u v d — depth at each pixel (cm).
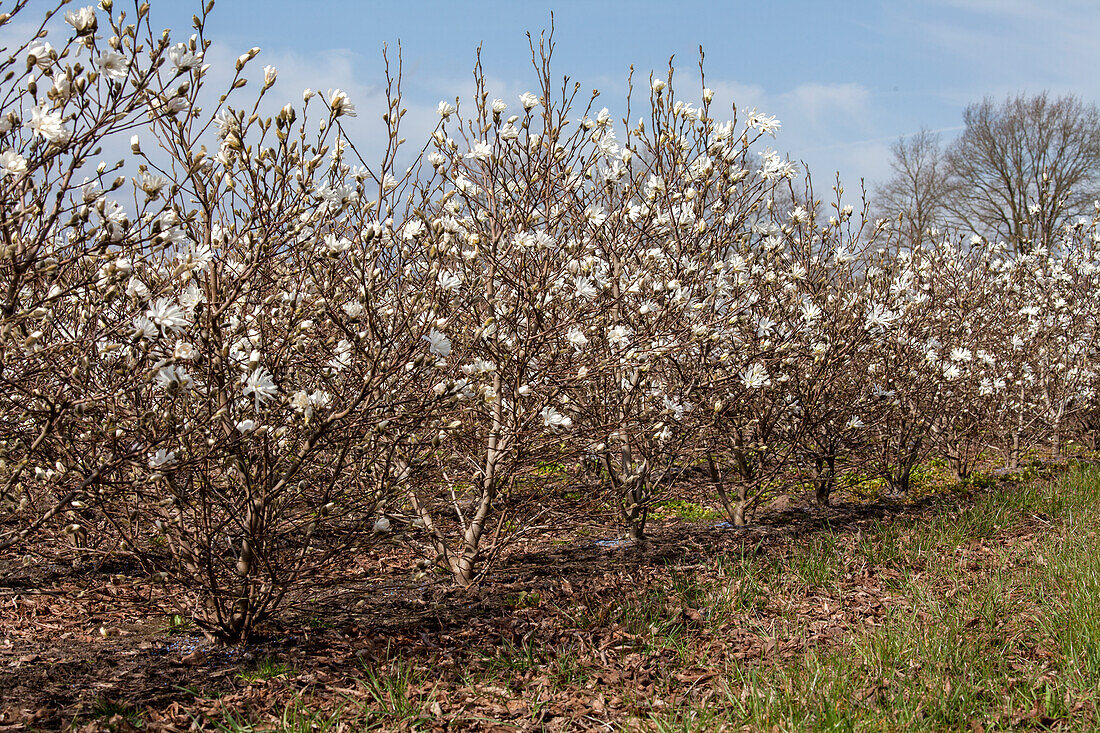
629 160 584
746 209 647
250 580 420
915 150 2459
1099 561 540
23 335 372
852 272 755
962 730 349
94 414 383
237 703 368
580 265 548
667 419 614
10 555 501
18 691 370
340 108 379
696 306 562
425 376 456
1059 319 1066
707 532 694
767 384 612
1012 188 2567
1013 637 445
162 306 314
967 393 904
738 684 395
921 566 595
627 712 375
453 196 553
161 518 410
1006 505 766
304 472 437
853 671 400
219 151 394
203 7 343
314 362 425
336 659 417
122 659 412
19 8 301
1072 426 1185
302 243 397
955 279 980
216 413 361
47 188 326
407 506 570
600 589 532
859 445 797
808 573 562
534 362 558
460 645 441
